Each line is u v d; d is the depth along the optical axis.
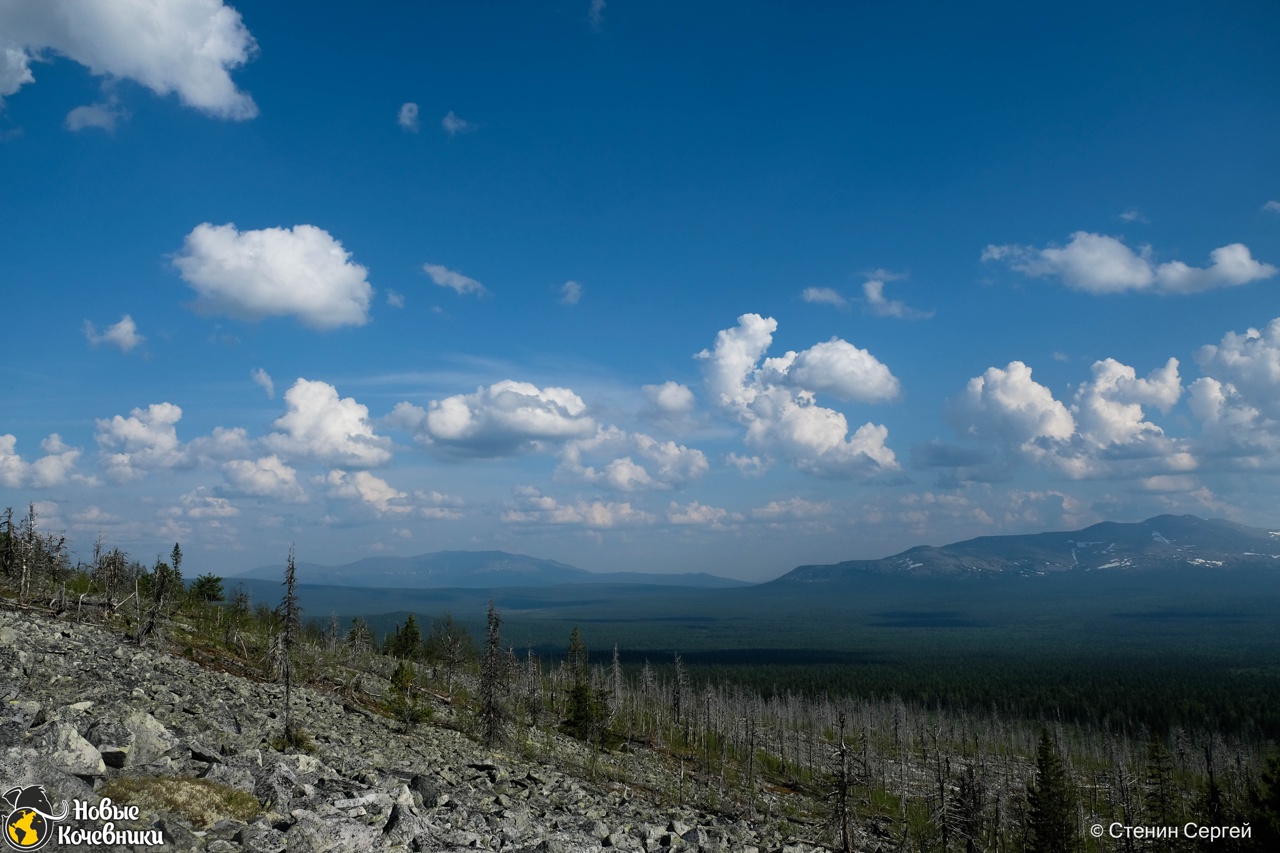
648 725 159.25
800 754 151.38
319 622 172.00
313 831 25.58
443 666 155.38
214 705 52.31
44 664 48.38
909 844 87.50
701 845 50.34
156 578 101.00
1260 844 61.75
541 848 35.62
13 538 98.56
